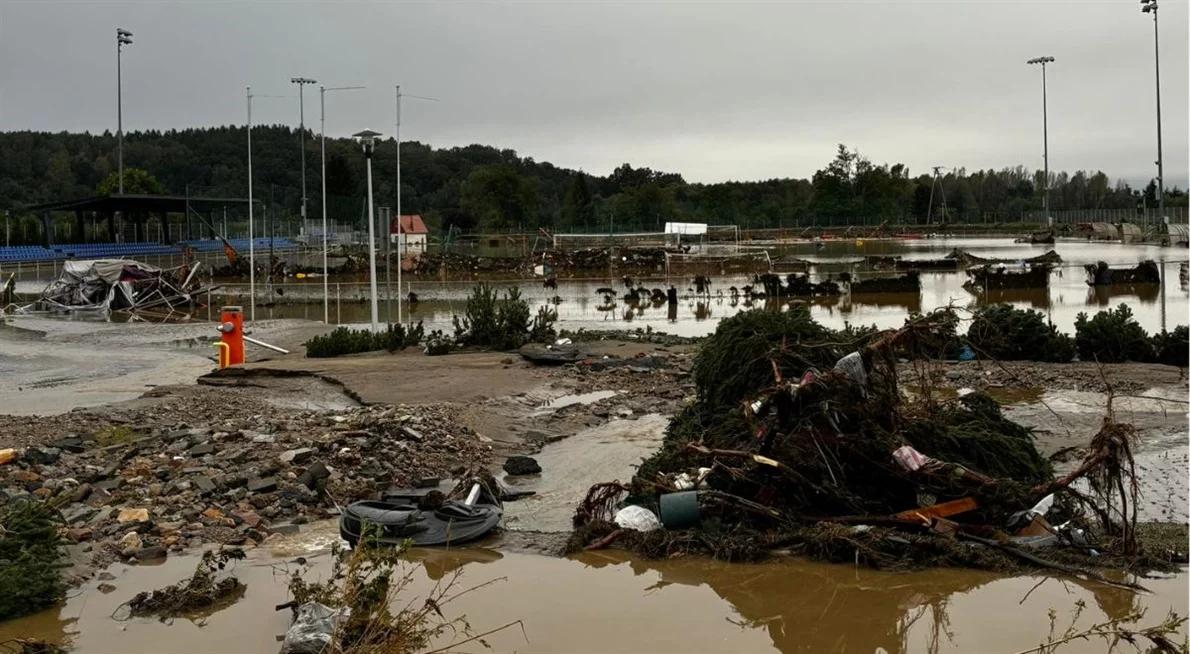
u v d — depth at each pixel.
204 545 8.54
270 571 7.91
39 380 19.83
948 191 154.62
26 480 9.87
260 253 74.19
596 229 118.88
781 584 7.53
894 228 118.50
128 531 8.66
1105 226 95.12
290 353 23.34
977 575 7.64
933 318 9.26
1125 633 6.23
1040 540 8.05
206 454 10.97
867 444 8.56
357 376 17.64
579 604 7.18
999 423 9.75
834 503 8.52
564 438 13.05
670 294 38.44
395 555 6.94
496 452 12.10
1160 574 7.59
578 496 10.13
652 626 6.76
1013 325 19.09
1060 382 16.44
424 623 6.35
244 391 16.56
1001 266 44.97
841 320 30.61
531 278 56.28
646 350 21.03
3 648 6.36
